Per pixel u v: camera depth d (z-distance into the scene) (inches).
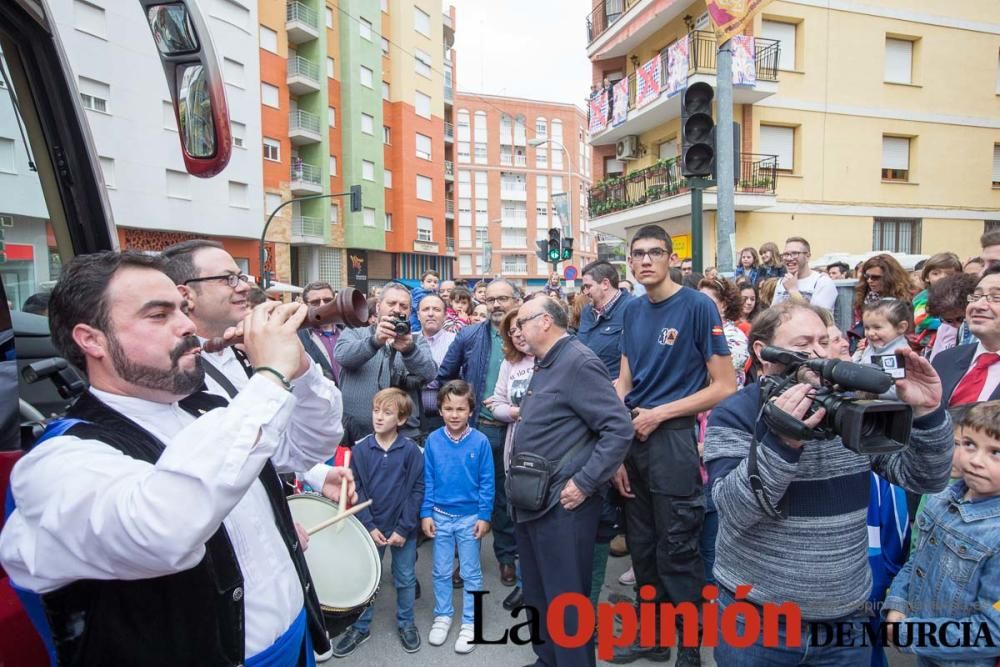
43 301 80.5
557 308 112.9
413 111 1390.3
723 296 181.9
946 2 644.7
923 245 658.8
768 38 584.1
